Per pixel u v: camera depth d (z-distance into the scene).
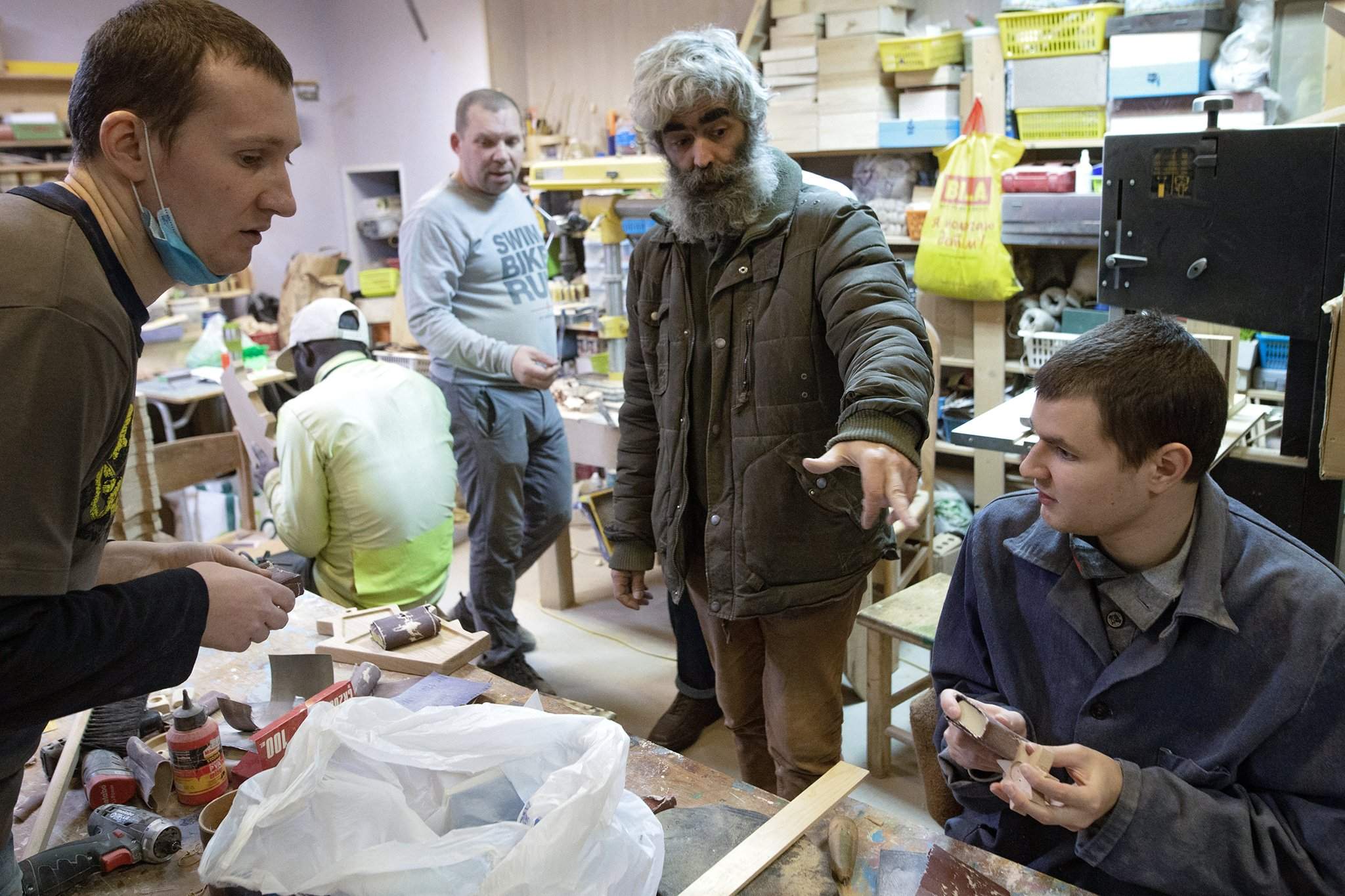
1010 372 3.66
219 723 1.41
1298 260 1.74
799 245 1.68
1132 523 1.11
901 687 3.00
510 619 3.04
